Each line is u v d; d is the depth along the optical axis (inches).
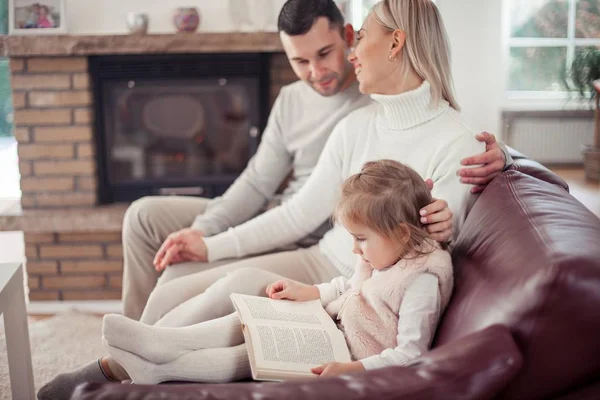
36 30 135.4
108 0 140.0
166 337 56.6
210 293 66.6
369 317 57.1
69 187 137.7
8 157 225.0
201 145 143.3
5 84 198.1
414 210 56.4
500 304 44.4
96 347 110.5
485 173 64.4
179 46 133.0
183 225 92.7
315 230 88.2
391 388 39.2
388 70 70.1
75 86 134.9
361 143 75.9
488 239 54.2
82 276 137.0
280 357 53.8
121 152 141.1
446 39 70.8
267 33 133.1
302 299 63.9
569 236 46.4
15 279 74.2
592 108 213.8
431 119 69.9
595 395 40.1
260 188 96.8
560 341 40.7
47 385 65.2
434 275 54.4
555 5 213.9
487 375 39.1
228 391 41.7
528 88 217.6
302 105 94.5
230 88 140.2
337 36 85.3
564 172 214.8
